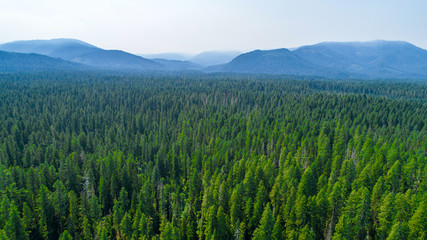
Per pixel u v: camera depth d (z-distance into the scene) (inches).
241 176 3021.7
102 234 2053.4
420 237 1680.6
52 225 2544.3
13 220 2047.2
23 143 4650.6
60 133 5206.7
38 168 3344.0
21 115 6058.1
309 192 2511.1
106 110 6884.8
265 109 6781.5
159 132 4987.7
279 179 2635.3
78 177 3184.1
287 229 2080.5
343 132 4269.2
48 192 2792.8
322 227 2137.1
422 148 3518.7
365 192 1983.3
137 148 4446.4
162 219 2551.7
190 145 4557.1
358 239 2011.6
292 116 5748.0
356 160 3267.7
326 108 6432.1
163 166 3722.9
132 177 3277.6
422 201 1777.8
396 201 2032.5
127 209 2775.6
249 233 2249.0
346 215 2018.9
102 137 5398.6
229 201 2459.4
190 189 2883.9
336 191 2180.1
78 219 2583.7
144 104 7559.1
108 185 3120.1
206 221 2276.1
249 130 4739.2
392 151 3065.9
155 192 3051.2
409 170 2581.2
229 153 3863.2
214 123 5442.9
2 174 2797.7
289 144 3882.9
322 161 3152.1
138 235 2281.0
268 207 1967.3
